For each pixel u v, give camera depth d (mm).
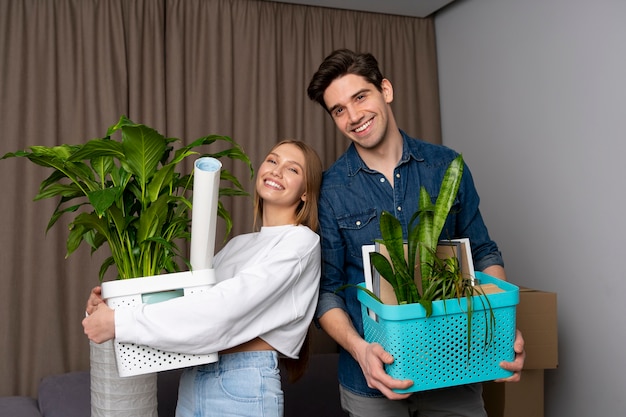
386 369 1210
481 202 3148
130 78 3033
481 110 3137
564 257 2518
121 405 1794
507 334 1223
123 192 1319
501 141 2961
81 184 1332
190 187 1455
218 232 3172
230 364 1430
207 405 1422
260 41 3289
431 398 1486
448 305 1165
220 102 3201
